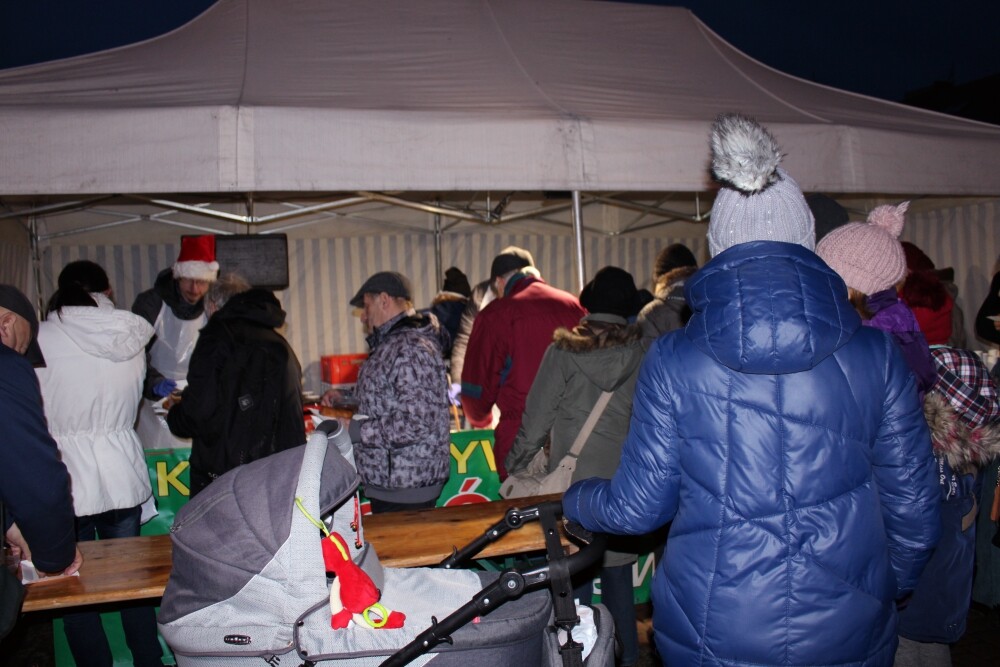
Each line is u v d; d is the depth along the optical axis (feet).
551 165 12.92
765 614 5.41
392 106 12.75
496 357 12.48
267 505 6.14
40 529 7.22
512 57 17.25
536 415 10.64
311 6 18.52
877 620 5.56
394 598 6.67
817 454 5.43
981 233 26.63
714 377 5.59
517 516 7.36
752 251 5.71
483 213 25.27
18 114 11.14
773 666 5.42
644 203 27.53
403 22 18.51
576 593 10.88
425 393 11.12
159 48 16.70
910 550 5.77
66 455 10.44
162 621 6.40
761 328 5.33
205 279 15.85
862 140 14.85
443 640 6.03
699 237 30.55
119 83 13.57
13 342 8.57
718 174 5.99
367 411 11.28
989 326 16.46
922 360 7.77
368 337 11.81
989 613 13.67
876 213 8.32
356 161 12.10
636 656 10.63
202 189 11.59
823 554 5.39
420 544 9.00
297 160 11.88
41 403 7.24
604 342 10.30
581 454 10.61
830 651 5.40
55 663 12.09
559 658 6.49
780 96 17.44
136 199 22.57
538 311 12.46
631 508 5.91
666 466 5.78
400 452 11.27
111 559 8.89
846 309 5.55
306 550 5.96
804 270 5.61
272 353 10.88
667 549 5.94
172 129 11.54
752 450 5.46
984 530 12.35
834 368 5.53
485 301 19.34
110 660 10.80
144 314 16.14
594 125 13.15
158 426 15.37
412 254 27.84
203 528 6.24
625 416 10.69
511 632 6.33
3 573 7.07
